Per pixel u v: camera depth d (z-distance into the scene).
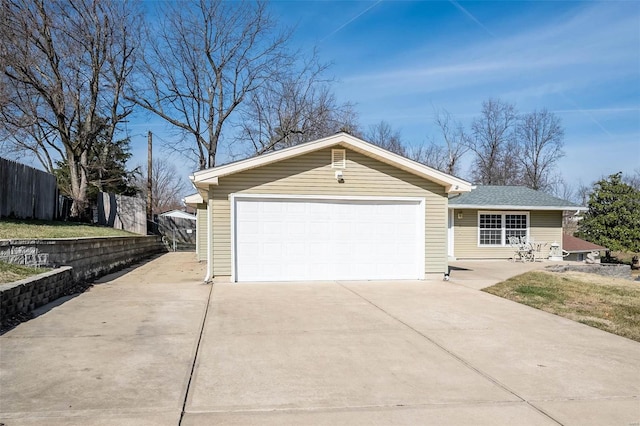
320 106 27.53
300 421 3.40
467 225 19.16
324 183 10.93
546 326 6.62
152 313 7.04
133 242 17.36
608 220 25.56
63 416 3.37
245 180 10.59
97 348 5.12
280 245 10.74
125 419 3.36
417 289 9.83
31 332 5.73
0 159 11.83
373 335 5.94
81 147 20.08
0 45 16.31
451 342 5.66
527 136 38.91
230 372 4.44
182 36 24.11
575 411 3.65
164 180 51.09
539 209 19.38
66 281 8.91
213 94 26.22
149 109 24.30
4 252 7.95
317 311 7.39
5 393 3.78
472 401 3.83
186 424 3.30
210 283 10.38
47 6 18.22
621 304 8.32
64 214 18.52
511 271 14.05
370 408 3.66
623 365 4.85
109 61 20.66
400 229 11.34
